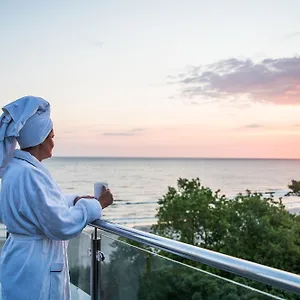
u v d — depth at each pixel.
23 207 1.52
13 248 1.57
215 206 12.63
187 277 1.56
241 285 1.27
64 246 1.73
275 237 11.11
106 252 2.03
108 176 57.78
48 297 1.59
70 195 1.83
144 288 1.79
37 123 1.64
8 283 1.58
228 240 11.53
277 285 0.95
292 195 28.94
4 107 1.59
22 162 1.59
